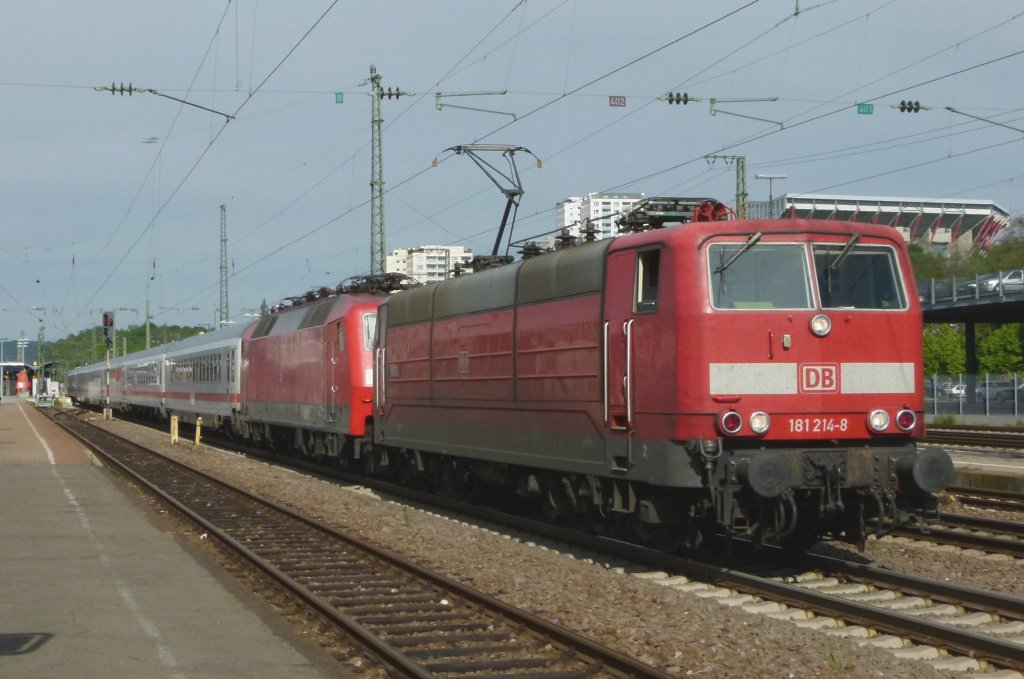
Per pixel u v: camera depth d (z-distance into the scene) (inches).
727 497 446.0
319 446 1067.3
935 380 1759.4
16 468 1077.1
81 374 3644.2
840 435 460.1
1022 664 322.7
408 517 692.7
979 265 3181.6
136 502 788.0
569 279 555.2
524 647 352.8
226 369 1470.2
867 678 305.9
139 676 315.3
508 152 872.9
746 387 451.8
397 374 797.2
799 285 465.7
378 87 1261.1
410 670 312.5
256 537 620.1
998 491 722.8
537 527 616.4
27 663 329.1
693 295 455.5
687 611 392.8
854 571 460.8
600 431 522.6
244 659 336.5
